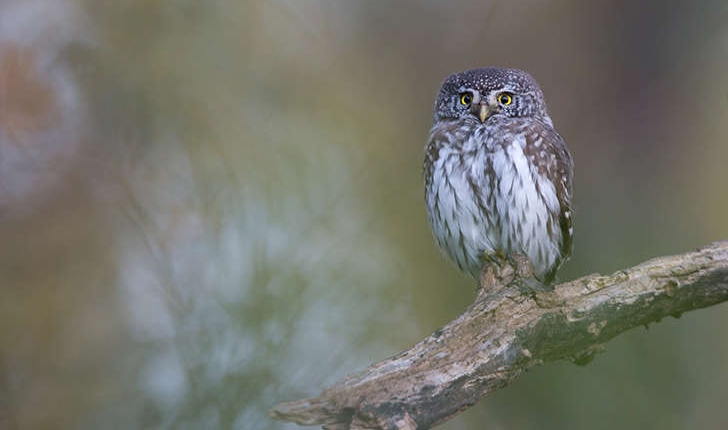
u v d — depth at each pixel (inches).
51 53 516.7
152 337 329.4
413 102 693.3
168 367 325.1
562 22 685.9
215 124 473.7
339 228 374.3
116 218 425.4
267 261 335.0
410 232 466.6
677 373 520.4
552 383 510.9
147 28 546.9
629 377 514.6
